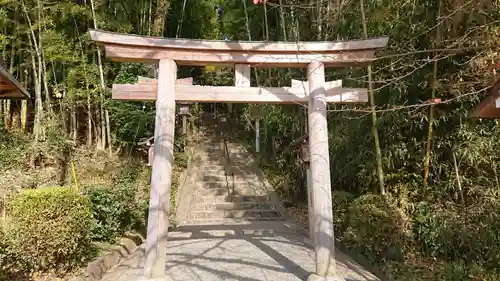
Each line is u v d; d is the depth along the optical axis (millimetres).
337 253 4375
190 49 3465
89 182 6535
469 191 3729
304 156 4926
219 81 10852
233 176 8281
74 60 7035
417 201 4121
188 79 3482
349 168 5059
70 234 3223
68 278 3158
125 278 3400
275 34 7293
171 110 3361
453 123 3926
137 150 8188
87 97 7418
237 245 4793
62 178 6480
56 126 7148
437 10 3713
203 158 9703
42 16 6898
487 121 3738
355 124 4762
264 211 6914
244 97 3500
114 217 4605
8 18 6879
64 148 7117
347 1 4879
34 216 3080
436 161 4062
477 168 3760
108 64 7656
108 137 7652
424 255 3666
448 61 3740
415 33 3943
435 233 3580
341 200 4930
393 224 3789
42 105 7383
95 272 3387
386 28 4352
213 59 3508
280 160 7793
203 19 10867
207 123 12789
